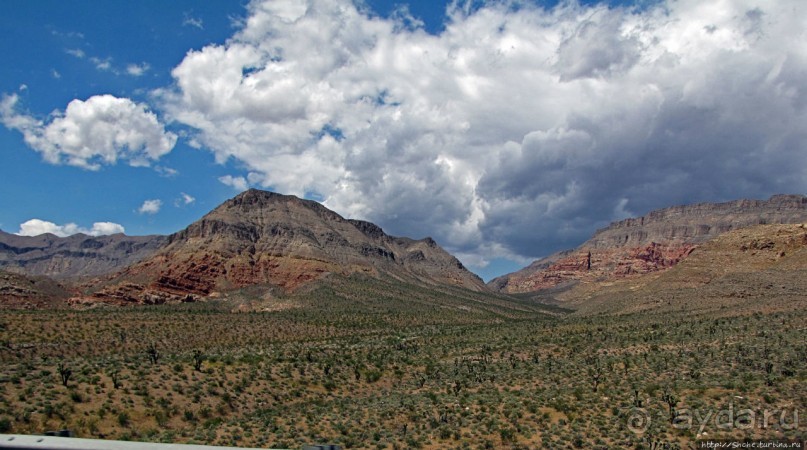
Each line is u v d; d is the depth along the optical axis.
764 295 130.62
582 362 84.56
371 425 56.22
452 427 53.31
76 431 49.44
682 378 65.75
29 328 95.31
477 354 103.19
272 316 150.75
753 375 60.88
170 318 125.88
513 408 59.69
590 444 45.38
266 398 70.81
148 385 63.88
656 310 142.88
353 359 97.44
